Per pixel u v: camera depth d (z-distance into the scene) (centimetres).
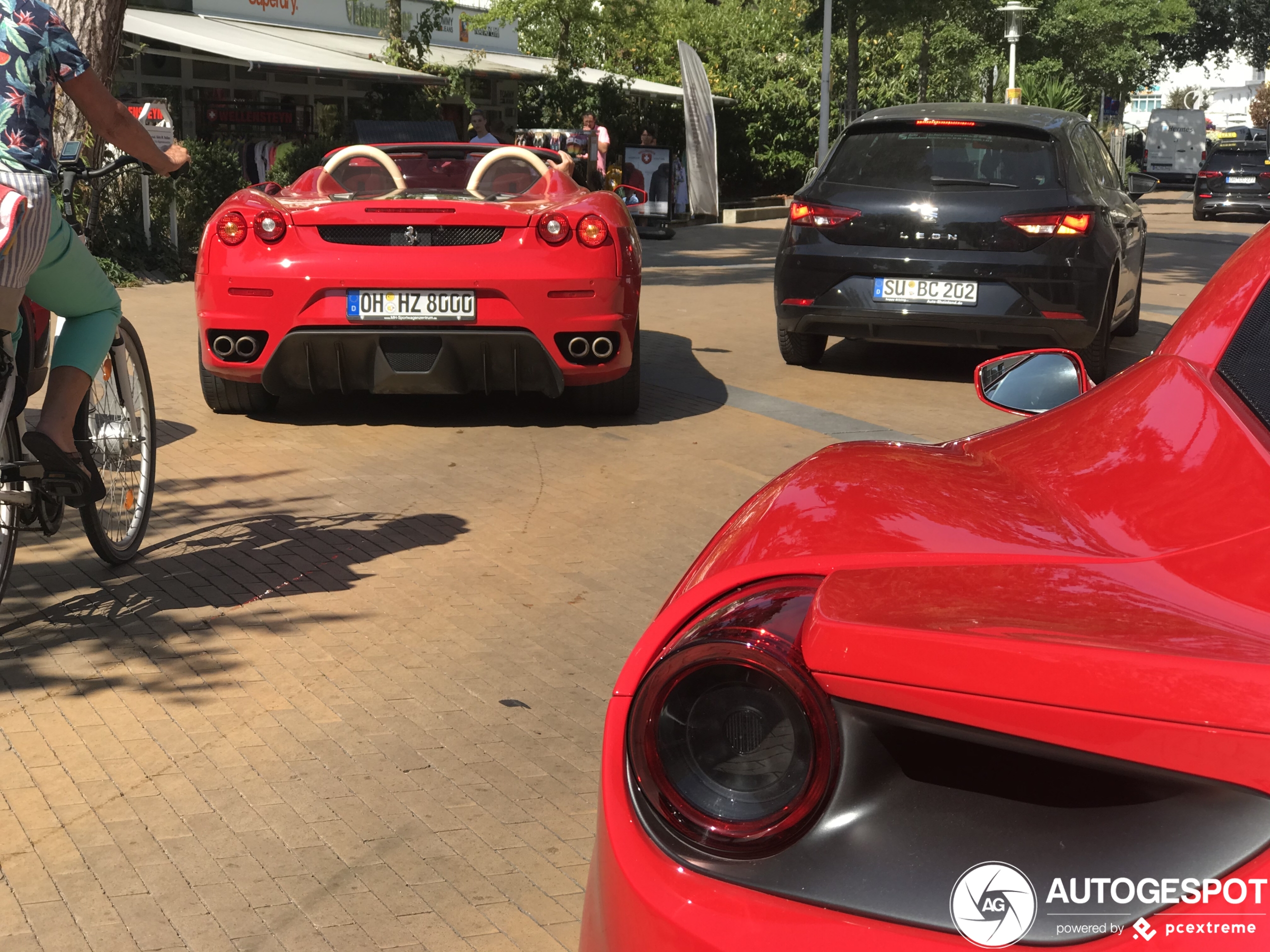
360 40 2438
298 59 1798
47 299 345
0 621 362
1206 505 135
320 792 269
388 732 298
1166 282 1371
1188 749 99
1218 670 99
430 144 686
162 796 267
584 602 388
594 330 575
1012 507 146
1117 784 104
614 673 336
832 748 110
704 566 143
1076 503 146
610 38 2945
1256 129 5088
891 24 2878
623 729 124
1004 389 251
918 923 105
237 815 260
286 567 413
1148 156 5106
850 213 748
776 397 713
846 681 109
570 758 287
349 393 606
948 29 3719
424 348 574
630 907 114
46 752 286
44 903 228
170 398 672
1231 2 5881
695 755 114
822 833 110
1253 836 98
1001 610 113
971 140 748
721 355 852
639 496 507
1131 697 100
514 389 595
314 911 227
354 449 572
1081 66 4372
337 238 569
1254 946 97
